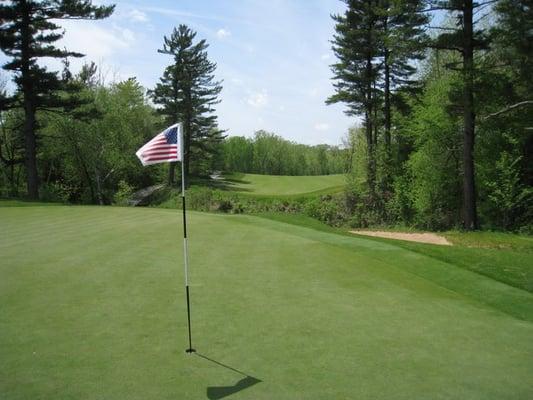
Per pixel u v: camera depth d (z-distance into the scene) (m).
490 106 20.48
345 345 5.89
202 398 4.43
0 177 44.66
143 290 7.96
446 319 7.09
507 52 20.30
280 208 34.56
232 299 7.62
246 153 82.44
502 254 12.26
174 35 46.22
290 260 10.59
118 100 45.62
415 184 28.52
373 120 32.78
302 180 55.66
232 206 34.91
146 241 12.33
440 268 10.50
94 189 47.41
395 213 30.44
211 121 49.97
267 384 4.77
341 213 32.91
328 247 12.18
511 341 6.28
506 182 23.47
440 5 20.20
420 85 32.38
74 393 4.47
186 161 50.28
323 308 7.34
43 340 5.78
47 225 15.09
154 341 5.82
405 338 6.22
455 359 5.60
